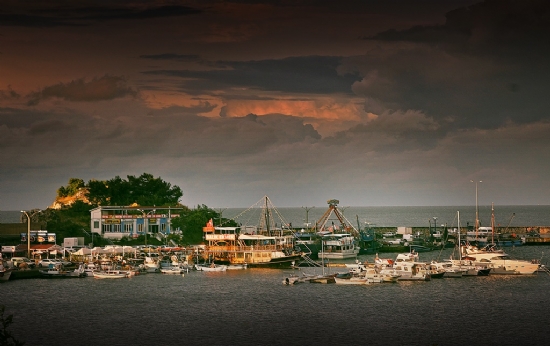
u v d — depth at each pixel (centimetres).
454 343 11944
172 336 12500
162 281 18575
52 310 14725
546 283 17625
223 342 12075
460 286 17250
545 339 12175
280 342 12062
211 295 16362
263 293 16575
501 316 13888
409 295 16088
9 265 19662
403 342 12019
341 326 13138
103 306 15100
